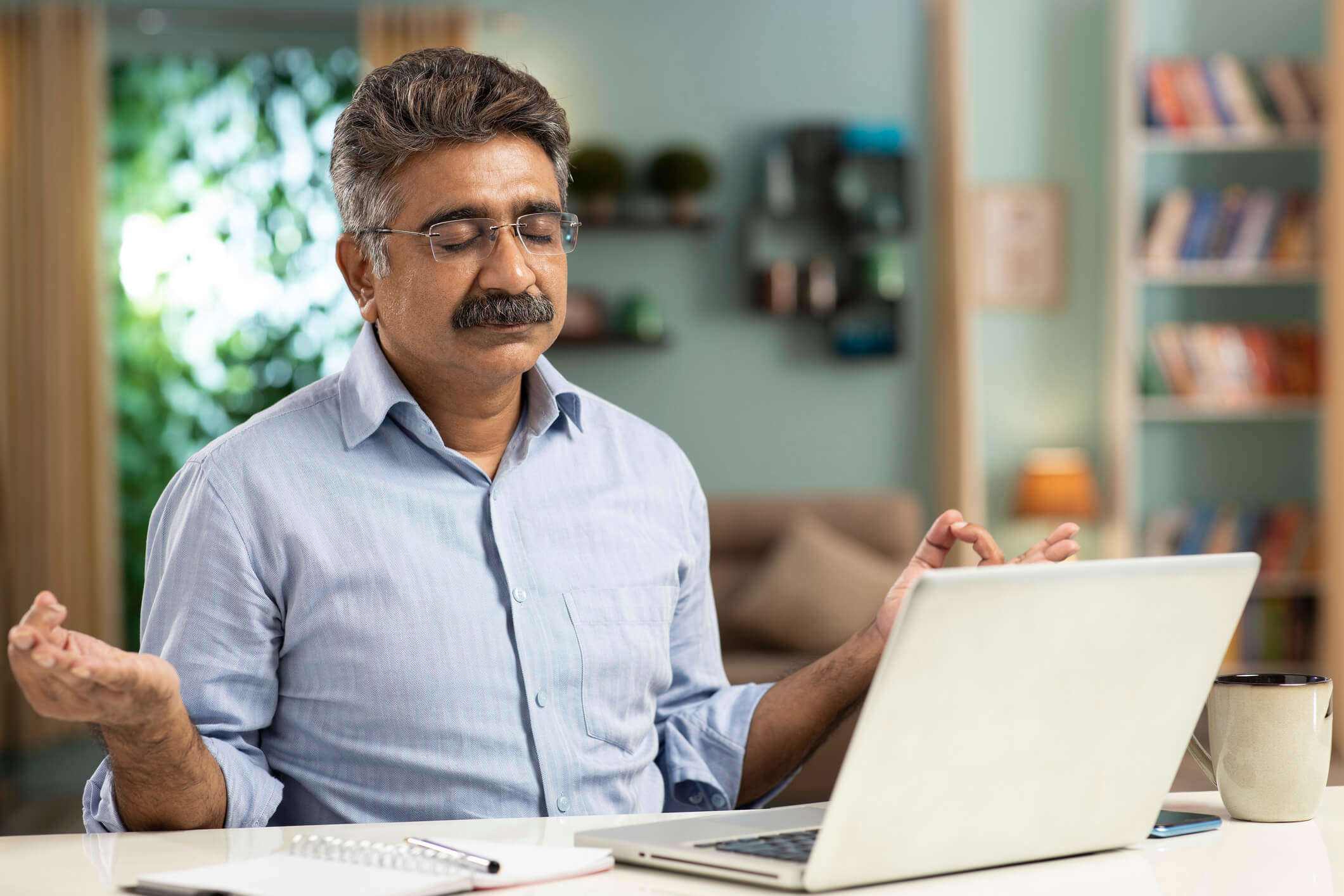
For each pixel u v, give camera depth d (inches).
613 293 217.2
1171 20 213.5
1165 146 208.7
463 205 51.1
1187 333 206.5
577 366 217.5
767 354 219.3
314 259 229.6
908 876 34.2
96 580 209.5
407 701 51.6
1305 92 204.7
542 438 57.9
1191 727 37.8
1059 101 218.4
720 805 56.4
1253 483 215.0
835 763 144.3
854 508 188.7
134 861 37.9
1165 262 206.1
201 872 34.4
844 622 167.2
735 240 218.2
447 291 51.4
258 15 213.8
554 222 52.8
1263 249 204.7
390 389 53.7
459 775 51.6
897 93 219.1
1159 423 215.6
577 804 52.9
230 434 53.9
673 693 60.5
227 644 50.7
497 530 54.1
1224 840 39.5
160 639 51.3
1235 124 205.0
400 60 53.0
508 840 40.7
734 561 186.1
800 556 173.2
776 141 218.4
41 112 208.7
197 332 227.8
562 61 216.7
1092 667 34.6
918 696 31.7
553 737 52.9
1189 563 35.3
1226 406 204.7
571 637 54.3
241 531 51.3
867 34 218.8
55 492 207.5
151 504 227.5
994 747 33.7
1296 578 203.5
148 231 226.8
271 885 32.6
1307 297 212.5
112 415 213.9
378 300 53.9
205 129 228.1
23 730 198.1
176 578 51.3
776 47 218.4
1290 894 33.4
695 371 218.5
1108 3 217.0
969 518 210.8
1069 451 218.7
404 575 52.3
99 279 210.5
